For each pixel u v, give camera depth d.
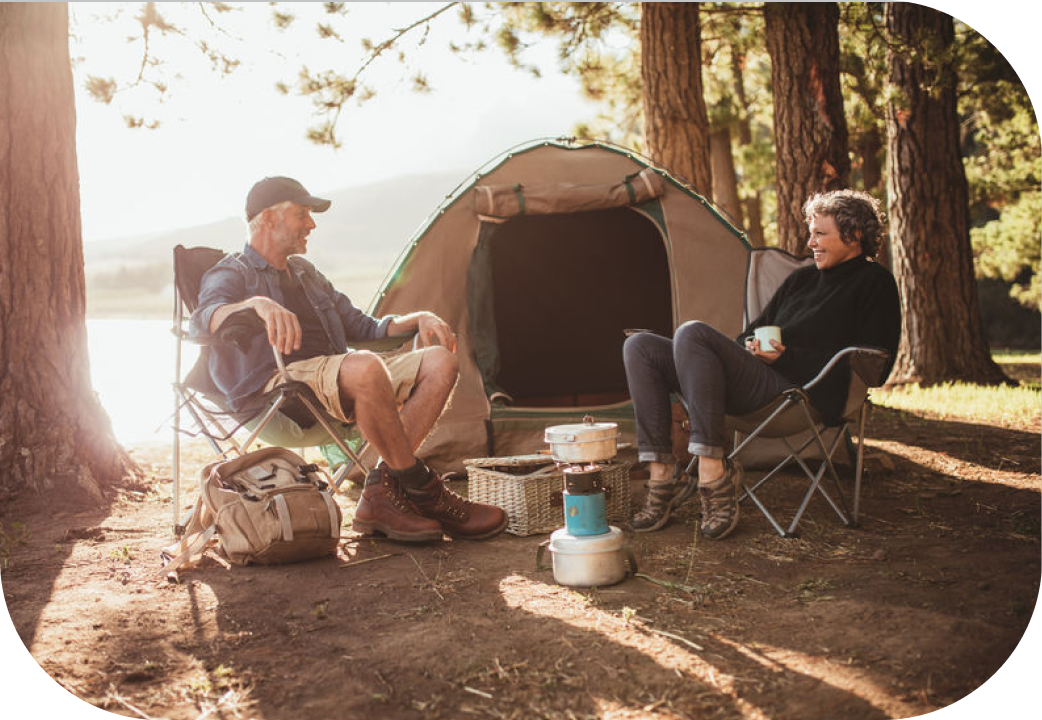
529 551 3.34
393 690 2.14
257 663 2.32
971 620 2.44
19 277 4.30
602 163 5.23
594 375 7.18
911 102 8.59
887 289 3.51
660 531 3.57
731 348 3.42
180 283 3.58
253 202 3.61
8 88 4.31
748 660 2.24
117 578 3.04
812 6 7.65
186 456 5.69
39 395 4.30
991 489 4.21
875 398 7.61
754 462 4.75
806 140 7.66
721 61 12.72
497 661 2.28
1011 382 8.55
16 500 4.07
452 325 4.97
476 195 4.96
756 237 14.92
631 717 1.98
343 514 4.05
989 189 15.05
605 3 9.09
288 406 3.40
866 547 3.25
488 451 4.83
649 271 7.03
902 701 2.00
